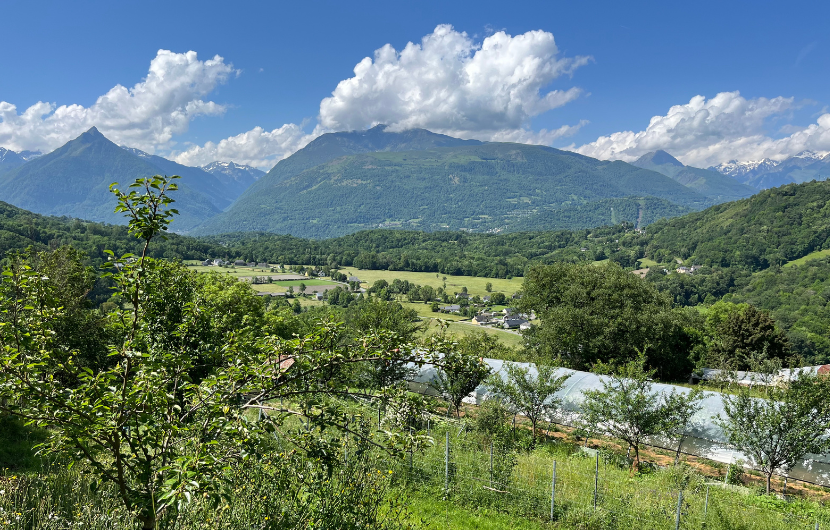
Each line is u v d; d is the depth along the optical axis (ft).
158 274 16.63
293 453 22.67
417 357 18.03
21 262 16.03
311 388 17.47
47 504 24.13
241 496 22.59
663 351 120.37
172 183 15.56
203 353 19.35
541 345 131.54
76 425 14.30
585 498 41.60
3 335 14.52
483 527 37.11
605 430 61.52
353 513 24.40
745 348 147.43
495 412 59.98
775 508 44.80
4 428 42.04
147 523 15.38
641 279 138.41
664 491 44.52
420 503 39.91
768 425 49.34
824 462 54.03
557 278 146.41
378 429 18.21
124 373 15.74
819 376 49.75
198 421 17.48
